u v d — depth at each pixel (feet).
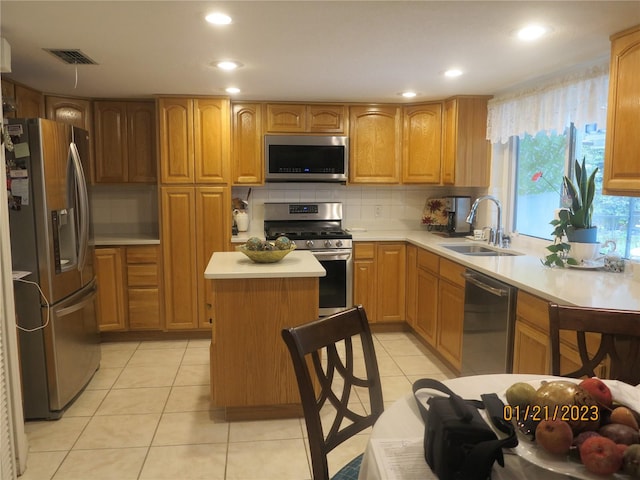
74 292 9.95
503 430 3.61
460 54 9.00
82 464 7.77
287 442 8.46
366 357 5.36
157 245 13.62
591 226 9.33
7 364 7.24
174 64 9.80
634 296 7.11
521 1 6.46
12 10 6.78
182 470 7.61
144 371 11.64
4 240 7.34
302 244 13.92
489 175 13.62
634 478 3.05
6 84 10.89
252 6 6.66
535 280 8.21
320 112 14.32
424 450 3.60
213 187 13.64
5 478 7.05
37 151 8.60
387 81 11.44
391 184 14.79
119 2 6.52
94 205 15.07
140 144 13.89
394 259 14.35
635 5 6.52
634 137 7.32
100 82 11.55
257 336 8.97
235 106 13.99
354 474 5.14
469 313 10.03
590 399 3.44
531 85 11.45
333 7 6.68
